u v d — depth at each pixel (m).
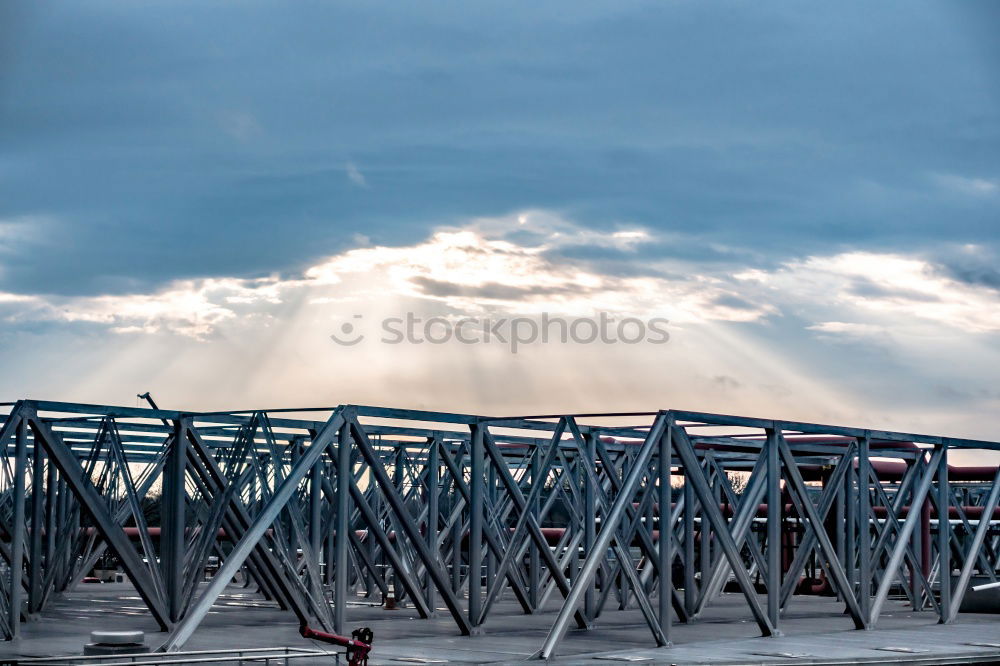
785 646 25.41
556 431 30.52
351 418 25.89
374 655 23.09
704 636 28.56
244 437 29.36
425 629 29.67
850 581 33.44
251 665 21.22
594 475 30.94
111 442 28.61
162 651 21.84
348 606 38.22
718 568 39.50
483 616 28.67
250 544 23.47
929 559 43.75
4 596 25.67
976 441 34.78
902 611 38.06
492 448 29.72
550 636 22.97
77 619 32.03
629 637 27.92
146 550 28.34
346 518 25.86
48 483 34.28
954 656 23.58
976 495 55.31
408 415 27.05
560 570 31.84
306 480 37.06
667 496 25.89
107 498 31.59
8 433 26.06
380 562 46.16
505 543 38.34
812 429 30.12
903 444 43.00
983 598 37.00
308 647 24.22
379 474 26.69
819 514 34.12
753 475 29.20
